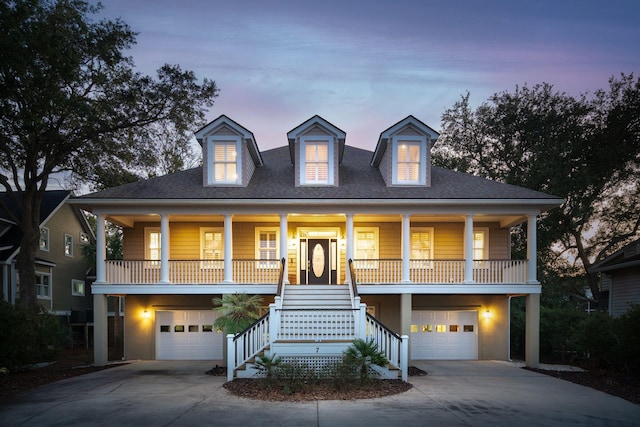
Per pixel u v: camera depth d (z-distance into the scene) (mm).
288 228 21344
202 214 18953
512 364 19219
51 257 31562
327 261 21375
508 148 33375
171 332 21094
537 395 12453
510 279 18875
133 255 21172
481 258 21359
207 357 20906
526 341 18547
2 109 15711
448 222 21453
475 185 19938
